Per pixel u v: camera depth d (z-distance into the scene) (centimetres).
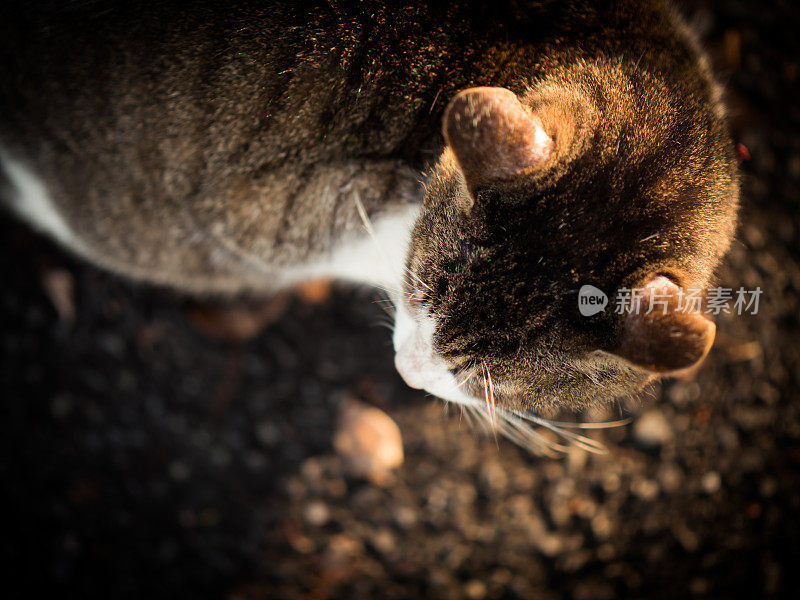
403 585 63
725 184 50
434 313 49
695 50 54
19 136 56
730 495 62
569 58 50
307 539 65
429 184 50
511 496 65
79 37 51
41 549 63
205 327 69
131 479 66
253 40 50
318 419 69
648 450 63
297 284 67
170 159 53
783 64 67
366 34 50
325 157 52
